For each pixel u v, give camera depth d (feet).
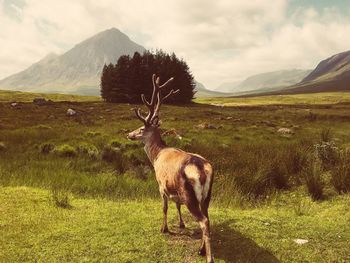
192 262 23.36
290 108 236.84
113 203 35.88
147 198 38.96
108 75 231.09
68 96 311.06
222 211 32.89
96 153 61.36
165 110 168.14
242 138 84.38
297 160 50.37
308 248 25.35
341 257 24.25
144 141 28.22
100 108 175.11
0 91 322.55
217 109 200.13
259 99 436.35
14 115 133.28
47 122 118.42
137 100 226.99
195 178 21.95
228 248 25.23
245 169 44.68
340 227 29.09
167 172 24.08
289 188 43.34
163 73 231.71
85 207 34.17
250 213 32.81
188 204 22.24
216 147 66.23
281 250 25.03
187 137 82.48
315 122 130.52
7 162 56.95
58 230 27.96
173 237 26.66
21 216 30.99
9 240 26.43
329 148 52.49
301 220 30.71
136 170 53.26
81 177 48.14
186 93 242.37
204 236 21.44
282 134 92.94
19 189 39.42
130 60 229.66
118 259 23.80
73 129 99.25
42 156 62.18
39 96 294.25
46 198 36.60
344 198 38.11
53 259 23.85
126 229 27.96
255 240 26.27
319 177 40.91
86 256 24.21
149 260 23.67
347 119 138.62
